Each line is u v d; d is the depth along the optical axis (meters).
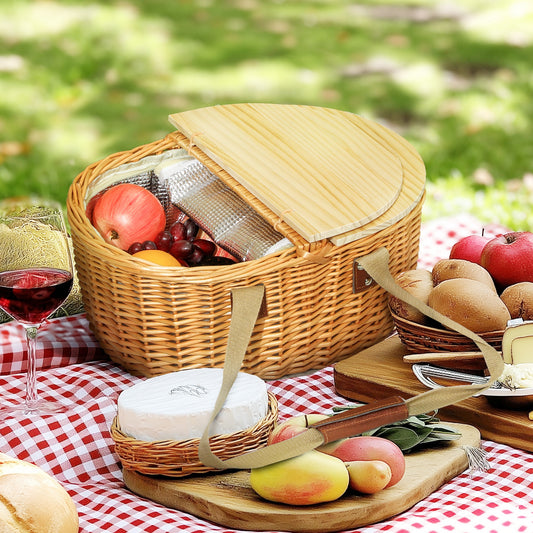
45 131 4.94
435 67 5.88
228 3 7.02
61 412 1.55
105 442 1.51
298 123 2.03
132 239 1.83
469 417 1.50
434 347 1.61
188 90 5.55
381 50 6.15
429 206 3.62
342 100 5.43
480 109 5.22
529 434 1.44
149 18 6.60
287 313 1.67
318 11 6.91
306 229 1.62
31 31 6.25
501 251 1.68
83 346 1.87
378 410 1.29
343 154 1.92
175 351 1.65
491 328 1.56
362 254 1.71
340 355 1.79
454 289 1.58
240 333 1.38
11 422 1.49
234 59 6.02
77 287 2.05
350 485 1.25
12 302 1.46
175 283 1.58
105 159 1.97
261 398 1.36
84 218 1.74
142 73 5.76
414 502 1.28
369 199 1.76
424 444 1.40
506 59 5.96
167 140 2.01
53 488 1.16
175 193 1.91
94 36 6.23
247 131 1.96
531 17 6.62
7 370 1.81
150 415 1.30
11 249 1.50
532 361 1.52
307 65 5.95
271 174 1.79
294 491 1.21
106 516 1.27
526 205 3.71
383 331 1.85
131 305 1.63
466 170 4.24
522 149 4.62
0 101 5.26
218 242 1.78
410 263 1.88
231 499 1.25
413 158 1.99
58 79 5.60
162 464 1.31
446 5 6.99
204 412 1.31
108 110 5.25
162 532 1.22
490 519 1.23
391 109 5.29
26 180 4.14
